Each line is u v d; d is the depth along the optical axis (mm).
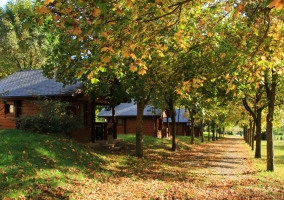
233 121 39062
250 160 22734
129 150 21156
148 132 40531
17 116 20328
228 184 11961
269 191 10398
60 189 9305
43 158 11945
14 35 36906
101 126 22984
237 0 7758
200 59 12898
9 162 10375
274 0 3637
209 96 17859
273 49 8391
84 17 5840
